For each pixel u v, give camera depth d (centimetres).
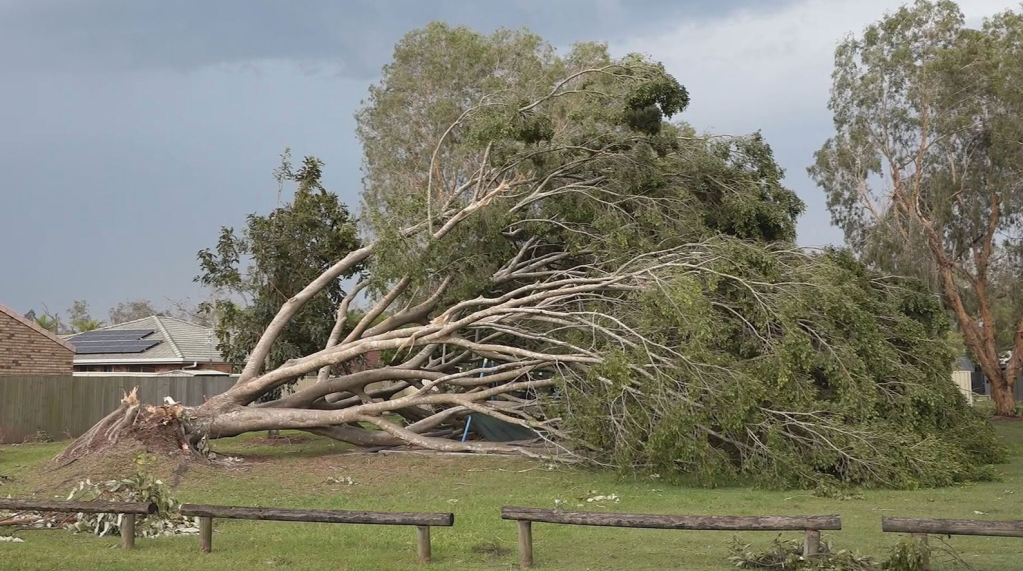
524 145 3503
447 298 3497
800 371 2848
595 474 2895
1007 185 6212
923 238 6250
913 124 6309
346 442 3662
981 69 6162
